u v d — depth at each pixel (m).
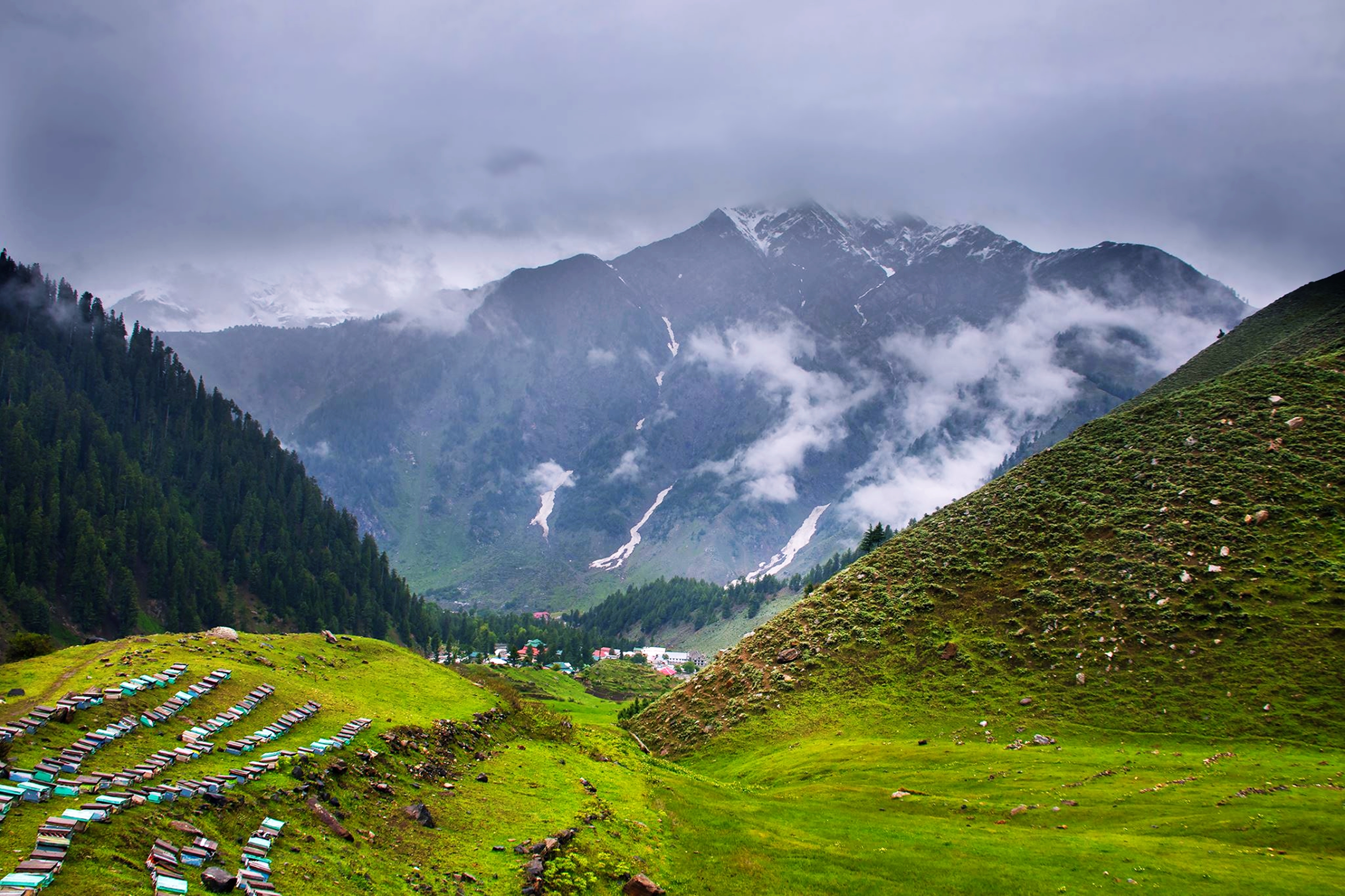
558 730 75.12
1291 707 73.12
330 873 31.88
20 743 34.38
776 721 97.00
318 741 45.16
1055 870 47.09
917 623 105.00
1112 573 98.25
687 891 43.00
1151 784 62.69
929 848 52.03
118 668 46.59
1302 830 50.94
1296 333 170.75
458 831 42.03
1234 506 100.25
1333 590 84.12
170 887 26.20
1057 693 85.19
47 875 24.55
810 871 47.72
